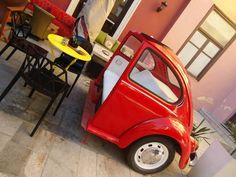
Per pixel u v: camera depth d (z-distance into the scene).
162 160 3.52
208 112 9.70
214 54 9.08
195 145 3.88
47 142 3.08
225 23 8.62
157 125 3.24
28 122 3.20
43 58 3.03
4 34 5.03
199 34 8.61
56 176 2.70
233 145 4.02
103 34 6.93
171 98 3.37
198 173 3.93
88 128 3.31
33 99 3.73
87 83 5.46
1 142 2.69
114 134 3.40
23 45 3.83
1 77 3.77
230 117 9.68
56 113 3.75
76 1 7.10
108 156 3.54
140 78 3.48
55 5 7.09
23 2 4.64
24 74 3.01
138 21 7.71
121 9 7.50
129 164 3.51
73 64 4.32
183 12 7.75
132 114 3.27
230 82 9.61
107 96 3.26
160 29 7.96
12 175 2.41
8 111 3.18
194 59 9.03
